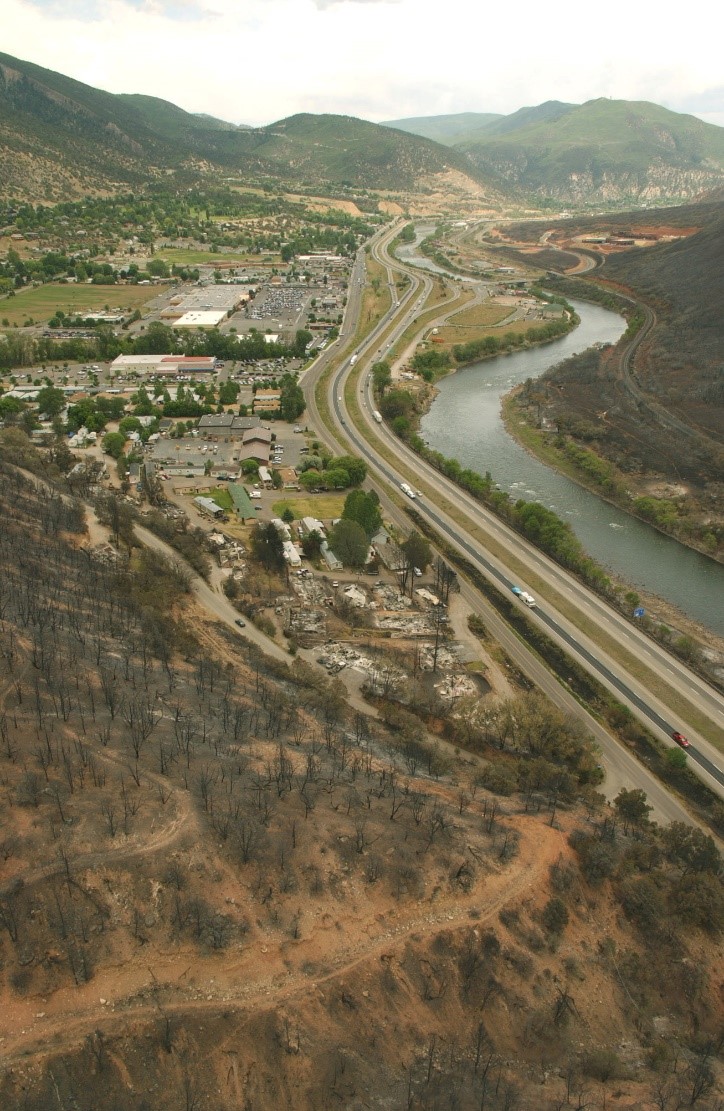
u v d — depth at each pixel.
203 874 87.31
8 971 74.50
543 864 99.38
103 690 123.38
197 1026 73.81
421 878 93.19
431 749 132.88
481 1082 76.94
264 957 81.06
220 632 167.25
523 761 133.50
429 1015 81.81
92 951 77.56
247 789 104.19
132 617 156.25
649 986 92.81
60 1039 70.12
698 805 135.38
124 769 102.12
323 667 163.12
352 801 106.06
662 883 104.75
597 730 152.50
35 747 103.00
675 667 172.00
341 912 87.62
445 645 175.75
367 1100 73.12
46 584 158.75
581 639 181.50
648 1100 78.81
